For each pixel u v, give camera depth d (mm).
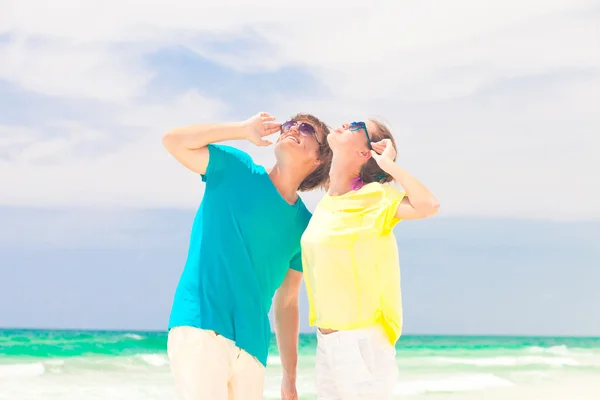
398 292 3756
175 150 3770
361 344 3656
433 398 12023
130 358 16688
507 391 12844
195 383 3453
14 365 15336
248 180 3855
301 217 4051
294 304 4281
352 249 3682
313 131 4086
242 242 3758
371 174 3984
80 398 11641
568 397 12211
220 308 3586
